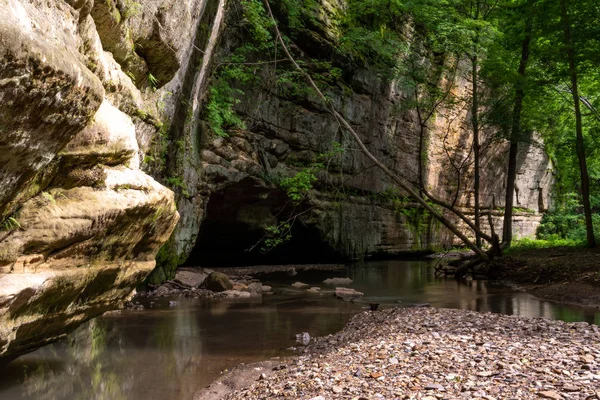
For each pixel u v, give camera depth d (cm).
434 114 3412
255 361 797
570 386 517
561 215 4434
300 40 2358
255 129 2148
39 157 464
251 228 2241
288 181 2102
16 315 489
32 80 393
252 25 2034
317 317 1196
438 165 3509
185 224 1706
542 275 1858
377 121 2959
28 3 454
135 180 650
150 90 1064
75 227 533
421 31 3084
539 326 901
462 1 2377
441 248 3538
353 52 2670
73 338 920
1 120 389
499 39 2439
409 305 1380
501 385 537
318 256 2725
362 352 744
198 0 1150
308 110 2453
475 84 2439
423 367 624
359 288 1781
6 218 479
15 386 650
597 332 849
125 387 659
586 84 2723
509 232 2584
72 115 470
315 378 621
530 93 2381
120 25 774
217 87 1902
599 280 1562
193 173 1716
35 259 507
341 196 2631
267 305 1371
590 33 2053
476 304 1391
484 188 3903
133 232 660
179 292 1548
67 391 638
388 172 2038
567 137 3014
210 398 615
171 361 791
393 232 3134
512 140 2441
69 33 544
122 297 714
